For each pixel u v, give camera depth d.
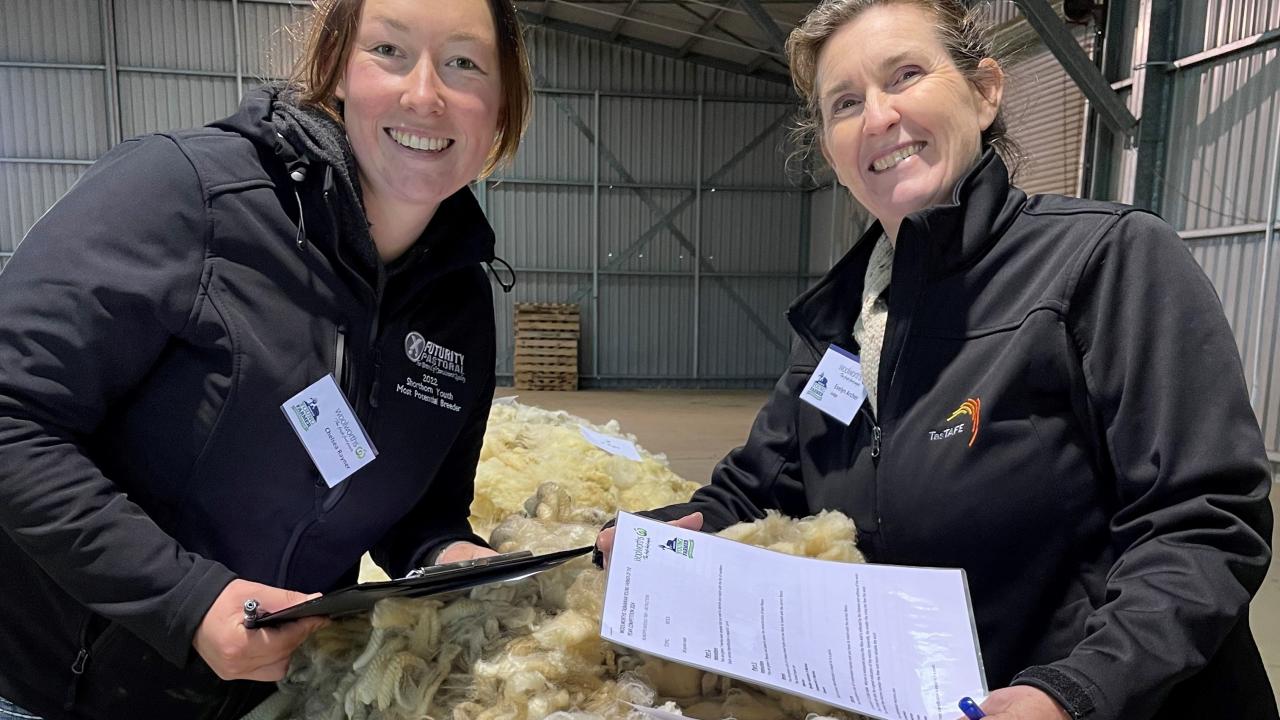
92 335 0.97
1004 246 1.14
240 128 1.11
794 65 1.42
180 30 10.73
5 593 1.09
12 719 1.11
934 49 1.20
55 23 10.43
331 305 1.12
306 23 1.13
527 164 12.19
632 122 12.35
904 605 1.02
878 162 1.25
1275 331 5.62
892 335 1.20
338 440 1.13
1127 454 0.99
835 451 1.33
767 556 1.12
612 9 10.87
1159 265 1.01
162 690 1.13
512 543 1.31
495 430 2.60
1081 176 6.97
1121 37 6.71
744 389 13.03
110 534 0.97
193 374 1.07
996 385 1.08
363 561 1.96
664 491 2.51
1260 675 1.02
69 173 10.73
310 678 1.09
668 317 12.81
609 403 10.68
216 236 1.04
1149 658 0.83
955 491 1.11
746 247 12.87
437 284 1.28
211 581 0.99
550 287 12.52
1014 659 1.11
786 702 0.98
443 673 1.01
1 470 0.94
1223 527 0.90
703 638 0.97
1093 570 1.06
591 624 1.01
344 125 1.11
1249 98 5.74
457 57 1.08
